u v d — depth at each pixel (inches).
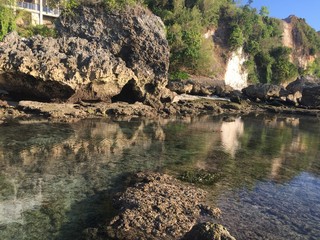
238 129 1168.8
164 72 1400.1
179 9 2529.5
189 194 507.5
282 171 683.4
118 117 1189.1
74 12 1446.9
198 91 1983.3
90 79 1168.2
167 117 1305.4
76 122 1029.2
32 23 1953.7
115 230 391.5
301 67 3966.5
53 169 607.8
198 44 2389.3
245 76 3068.4
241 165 706.2
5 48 1098.7
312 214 480.4
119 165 653.3
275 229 428.5
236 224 431.5
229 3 3097.9
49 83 1120.8
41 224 414.0
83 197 494.3
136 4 1485.0
